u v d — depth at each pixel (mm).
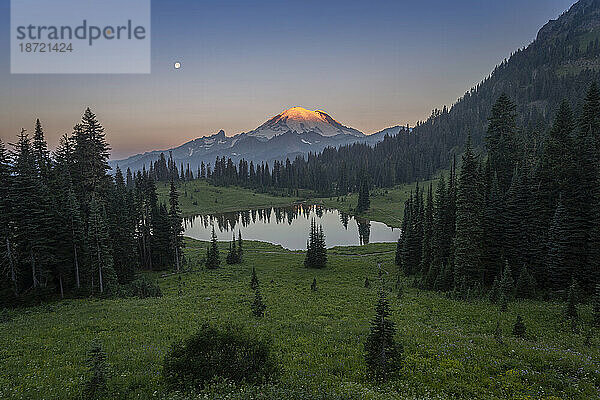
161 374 14031
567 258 35938
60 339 21875
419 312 31031
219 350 12953
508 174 50750
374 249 87500
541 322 26375
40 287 38438
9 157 38250
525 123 182500
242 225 148125
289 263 71188
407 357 16922
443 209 47969
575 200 37969
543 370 14898
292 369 15547
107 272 43031
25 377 14766
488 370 15117
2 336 22562
